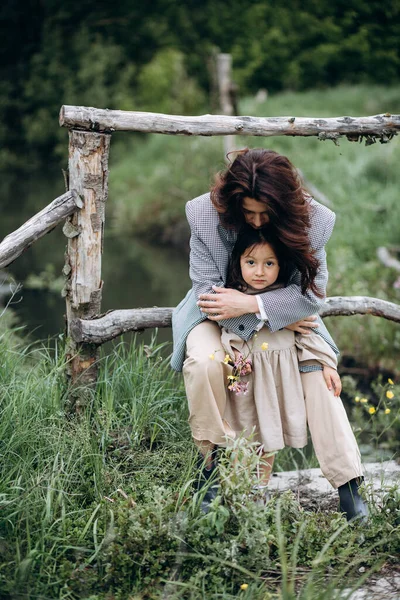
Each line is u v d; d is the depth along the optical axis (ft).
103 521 8.25
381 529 8.36
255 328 8.84
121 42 71.61
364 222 26.02
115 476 9.13
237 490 7.93
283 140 38.09
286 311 8.77
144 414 10.23
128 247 35.63
